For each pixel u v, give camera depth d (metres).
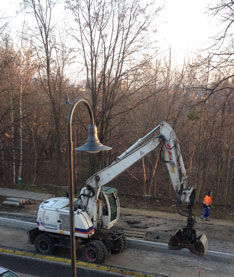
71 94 23.89
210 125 18.80
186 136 19.72
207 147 19.36
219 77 16.66
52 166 30.16
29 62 22.48
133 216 15.41
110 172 10.02
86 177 25.00
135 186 23.94
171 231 13.18
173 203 18.30
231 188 22.20
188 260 10.88
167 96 19.44
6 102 23.19
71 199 6.01
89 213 10.41
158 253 11.46
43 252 10.86
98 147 6.69
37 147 29.11
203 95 17.12
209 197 14.95
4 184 22.23
